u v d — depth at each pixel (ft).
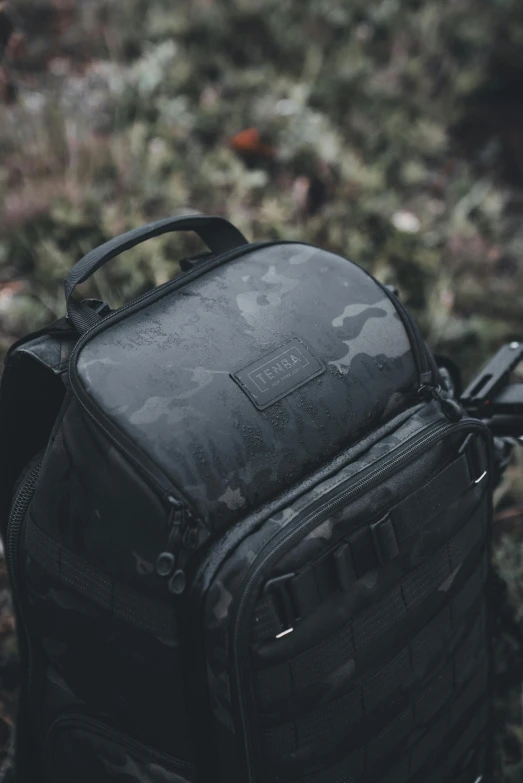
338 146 9.47
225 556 3.53
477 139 10.75
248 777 3.82
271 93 10.07
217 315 4.04
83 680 4.26
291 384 3.91
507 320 8.62
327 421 3.95
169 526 3.52
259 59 10.73
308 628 3.69
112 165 8.85
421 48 11.51
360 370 4.11
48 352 3.97
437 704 4.48
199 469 3.60
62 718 4.45
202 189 8.91
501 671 5.81
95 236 8.14
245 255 4.41
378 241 9.03
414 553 4.05
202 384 3.77
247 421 3.76
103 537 3.74
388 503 3.90
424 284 8.61
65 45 10.29
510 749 5.57
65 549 3.93
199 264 4.31
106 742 4.30
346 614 3.81
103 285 7.70
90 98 9.53
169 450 3.57
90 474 3.71
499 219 9.66
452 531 4.23
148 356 3.80
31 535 4.07
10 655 5.80
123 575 3.74
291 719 3.80
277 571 3.56
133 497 3.59
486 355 8.04
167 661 3.76
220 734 3.80
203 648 3.61
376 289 4.41
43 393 4.42
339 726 3.94
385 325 4.29
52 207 8.19
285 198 9.00
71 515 3.84
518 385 5.44
